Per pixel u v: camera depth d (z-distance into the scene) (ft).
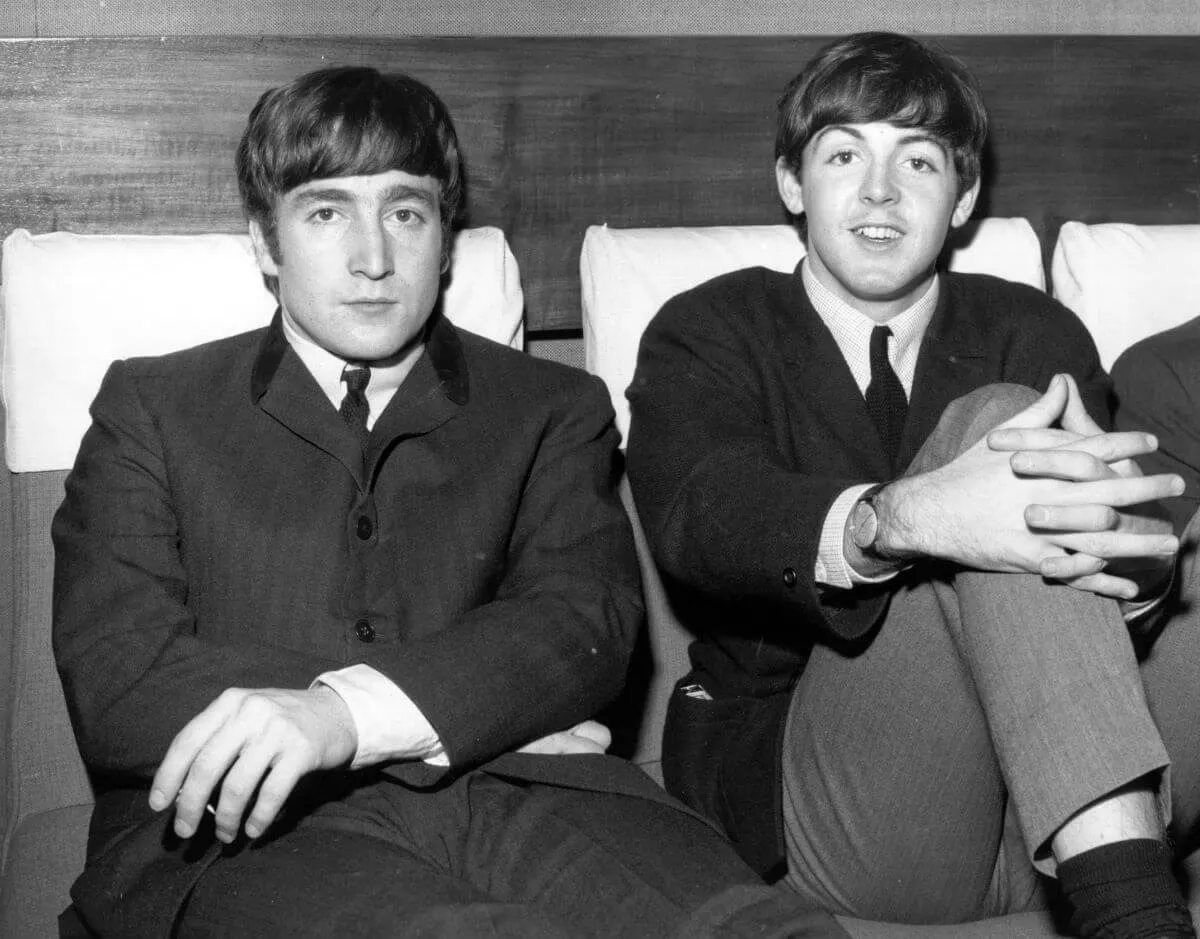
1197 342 5.08
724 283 4.79
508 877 3.41
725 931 3.08
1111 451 3.30
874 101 4.42
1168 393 5.02
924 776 3.64
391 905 3.04
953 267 5.32
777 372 4.53
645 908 3.18
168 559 3.84
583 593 3.92
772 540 3.60
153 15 4.94
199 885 3.28
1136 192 6.20
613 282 4.90
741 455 4.01
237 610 3.81
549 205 5.31
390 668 3.47
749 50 5.50
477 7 5.32
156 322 4.31
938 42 5.76
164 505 3.88
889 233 4.50
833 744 3.78
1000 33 6.08
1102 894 3.01
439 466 4.00
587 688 3.72
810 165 4.59
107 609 3.68
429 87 4.68
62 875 3.97
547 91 5.24
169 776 3.19
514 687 3.56
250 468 3.88
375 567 3.84
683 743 4.34
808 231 4.69
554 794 3.60
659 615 4.88
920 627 3.58
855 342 4.64
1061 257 5.53
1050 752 3.11
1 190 4.65
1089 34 6.09
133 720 3.49
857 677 3.70
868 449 4.43
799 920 3.07
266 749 3.16
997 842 3.80
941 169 4.54
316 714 3.27
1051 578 3.25
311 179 3.85
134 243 4.36
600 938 3.18
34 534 4.26
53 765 4.35
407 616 3.86
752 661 4.28
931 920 3.85
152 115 4.77
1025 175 5.99
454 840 3.51
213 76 4.82
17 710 4.29
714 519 3.82
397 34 5.21
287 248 3.94
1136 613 3.53
